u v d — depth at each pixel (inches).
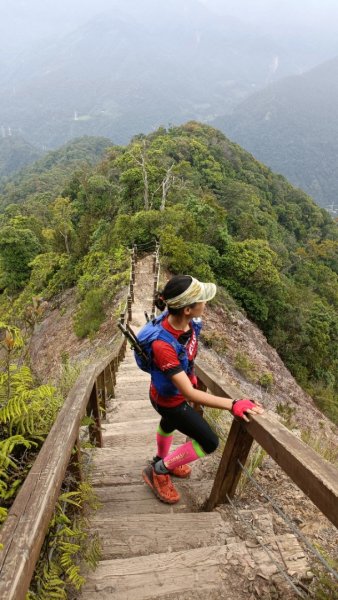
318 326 997.8
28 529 58.6
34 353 708.7
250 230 1619.1
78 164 4611.2
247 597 82.6
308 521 109.5
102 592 82.4
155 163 1421.0
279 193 2839.6
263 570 87.3
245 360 542.3
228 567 88.4
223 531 101.0
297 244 2294.5
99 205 1423.5
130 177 1179.3
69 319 738.2
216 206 1091.3
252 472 125.3
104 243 962.1
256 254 969.5
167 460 112.6
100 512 113.9
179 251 792.3
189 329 94.7
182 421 100.9
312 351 938.7
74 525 91.3
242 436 99.0
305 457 72.0
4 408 92.4
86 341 570.6
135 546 97.3
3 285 1445.6
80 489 100.5
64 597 75.6
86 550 88.4
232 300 831.1
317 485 65.9
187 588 83.7
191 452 107.7
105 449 151.9
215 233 991.0
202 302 88.7
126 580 84.9
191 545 97.4
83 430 166.7
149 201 1151.0
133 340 95.2
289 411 312.5
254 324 869.2
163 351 90.4
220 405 91.5
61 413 98.9
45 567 75.0
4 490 81.9
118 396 277.1
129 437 176.7
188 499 120.3
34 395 100.2
